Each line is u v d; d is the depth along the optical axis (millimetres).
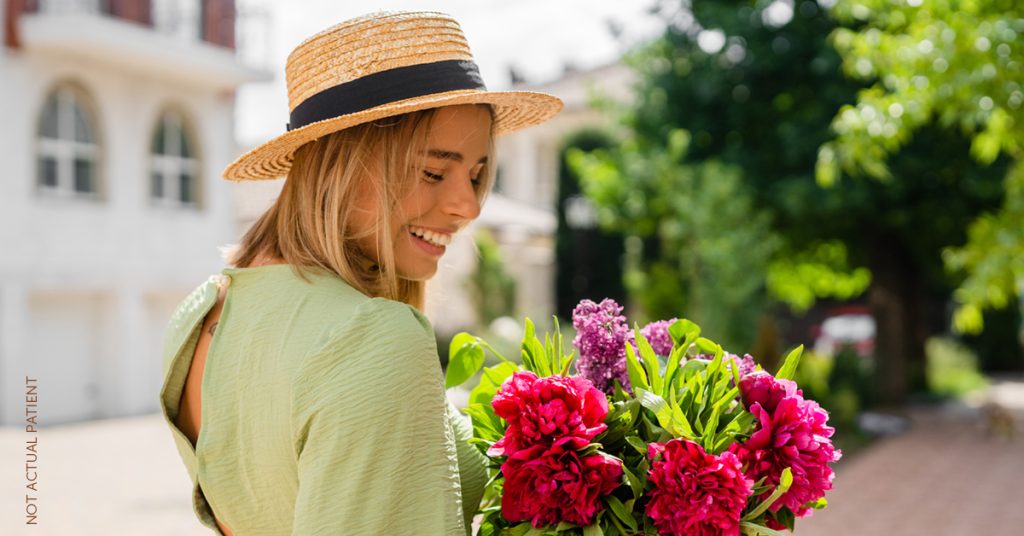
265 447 1082
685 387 1303
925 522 7422
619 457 1256
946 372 18953
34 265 12586
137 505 7398
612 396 1367
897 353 15227
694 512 1144
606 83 30281
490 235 21172
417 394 1044
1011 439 12188
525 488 1184
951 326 25406
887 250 14922
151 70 14320
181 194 15258
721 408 1285
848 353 15391
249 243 1293
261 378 1091
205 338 1209
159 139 14812
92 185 13688
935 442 11922
